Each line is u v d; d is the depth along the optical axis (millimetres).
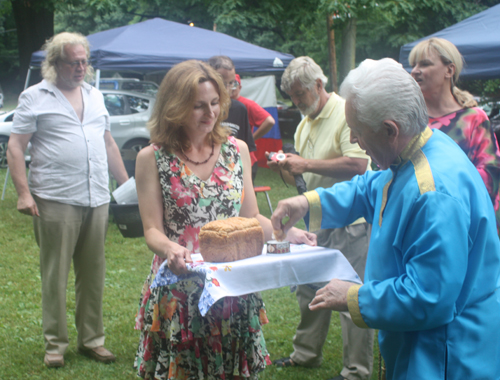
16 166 2824
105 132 3191
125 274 4871
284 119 19719
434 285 1236
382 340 1486
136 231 2750
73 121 2910
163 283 1703
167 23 9500
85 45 2945
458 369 1298
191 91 1802
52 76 2904
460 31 5121
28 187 2889
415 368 1335
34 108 2826
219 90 1883
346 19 10336
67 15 26859
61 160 2863
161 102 1877
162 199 1910
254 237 1701
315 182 2908
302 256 1677
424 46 2350
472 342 1313
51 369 2994
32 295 4270
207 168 1942
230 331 1853
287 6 12812
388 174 1513
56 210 2873
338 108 2785
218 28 12477
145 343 1945
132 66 8141
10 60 33875
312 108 2816
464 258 1251
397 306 1282
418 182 1314
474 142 2229
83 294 3098
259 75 11477
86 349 3152
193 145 1934
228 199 1950
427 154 1363
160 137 1893
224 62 3975
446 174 1303
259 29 13430
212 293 1457
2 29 33281
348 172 2686
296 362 3062
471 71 4742
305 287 2906
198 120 1837
